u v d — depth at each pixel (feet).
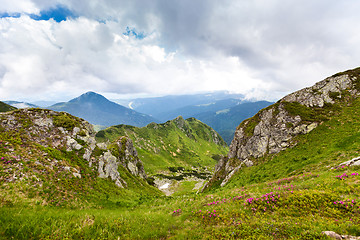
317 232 29.86
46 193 68.08
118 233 39.63
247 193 62.34
